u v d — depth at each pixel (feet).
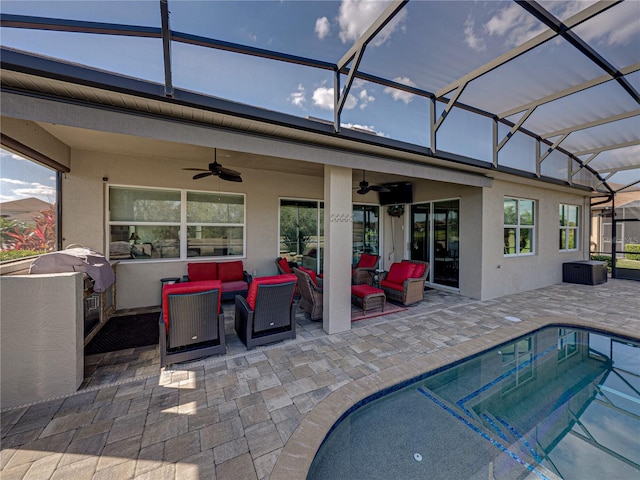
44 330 8.32
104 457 6.30
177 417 7.63
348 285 14.14
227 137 10.11
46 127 12.15
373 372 10.06
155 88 7.86
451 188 22.43
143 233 17.98
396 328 14.49
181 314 10.23
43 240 13.38
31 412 7.77
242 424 7.38
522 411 9.05
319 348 12.04
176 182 18.66
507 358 12.66
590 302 19.58
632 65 12.03
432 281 24.71
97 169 16.19
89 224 15.93
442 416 8.72
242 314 12.42
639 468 6.83
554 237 26.02
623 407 9.34
